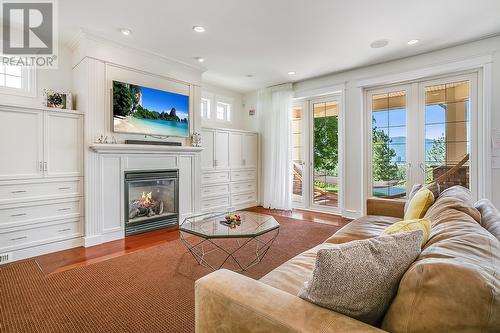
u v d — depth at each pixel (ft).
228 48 11.85
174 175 13.28
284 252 9.77
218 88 18.21
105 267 8.40
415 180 13.19
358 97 14.57
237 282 3.31
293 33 10.41
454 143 12.18
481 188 11.32
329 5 8.49
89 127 10.43
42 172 9.50
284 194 17.60
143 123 11.91
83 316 5.85
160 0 8.19
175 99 13.19
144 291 6.92
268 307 2.79
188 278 7.66
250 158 18.60
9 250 8.81
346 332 2.34
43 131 9.53
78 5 8.46
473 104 11.64
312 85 16.46
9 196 8.85
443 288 2.15
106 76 10.92
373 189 14.62
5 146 8.80
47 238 9.60
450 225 4.05
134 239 11.25
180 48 11.82
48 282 7.39
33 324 5.56
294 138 18.17
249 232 7.76
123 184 11.41
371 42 11.26
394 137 13.87
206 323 3.25
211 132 15.93
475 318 1.99
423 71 12.50
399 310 2.39
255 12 8.91
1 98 9.80
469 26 9.92
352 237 6.66
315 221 14.44
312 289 2.76
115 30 10.15
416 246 3.00
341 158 15.52
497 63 10.74
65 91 10.87
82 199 10.41
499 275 2.24
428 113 12.83
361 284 2.59
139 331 5.39
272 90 18.10
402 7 8.62
